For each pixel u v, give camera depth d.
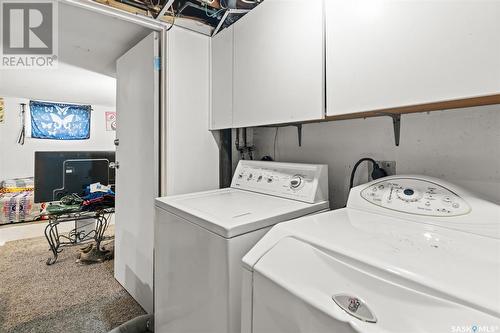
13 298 1.98
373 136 1.30
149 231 1.75
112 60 2.44
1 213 3.84
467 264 0.58
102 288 2.13
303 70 1.14
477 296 0.46
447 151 1.05
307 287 0.61
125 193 2.09
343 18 1.00
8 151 4.36
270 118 1.32
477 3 0.69
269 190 1.47
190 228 1.08
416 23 0.81
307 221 0.91
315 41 1.09
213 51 1.76
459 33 0.73
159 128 1.69
